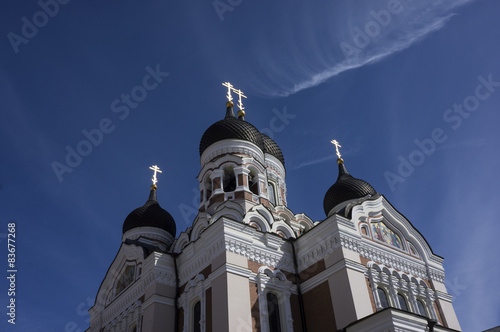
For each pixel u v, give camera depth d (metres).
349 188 29.30
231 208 24.20
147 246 26.95
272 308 20.34
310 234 22.23
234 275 19.48
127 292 24.69
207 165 28.48
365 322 16.86
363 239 22.06
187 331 20.44
